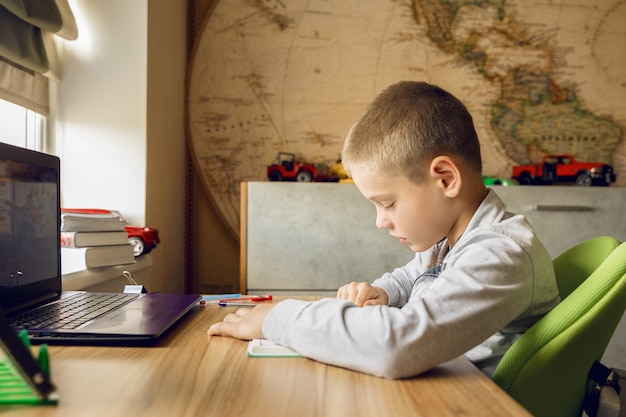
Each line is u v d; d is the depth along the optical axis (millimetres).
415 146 688
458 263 648
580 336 613
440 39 2383
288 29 2346
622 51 2416
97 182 1720
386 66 2375
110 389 464
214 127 2330
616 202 1955
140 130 1726
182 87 2285
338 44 2361
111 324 673
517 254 645
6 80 1390
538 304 683
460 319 564
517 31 2396
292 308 640
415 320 551
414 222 714
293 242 1883
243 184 1878
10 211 774
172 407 418
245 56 2336
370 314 570
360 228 1888
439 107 708
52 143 1701
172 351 606
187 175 2342
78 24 1717
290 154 2355
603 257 815
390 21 2369
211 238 2375
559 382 640
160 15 1897
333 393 468
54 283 931
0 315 385
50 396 419
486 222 723
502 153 2406
